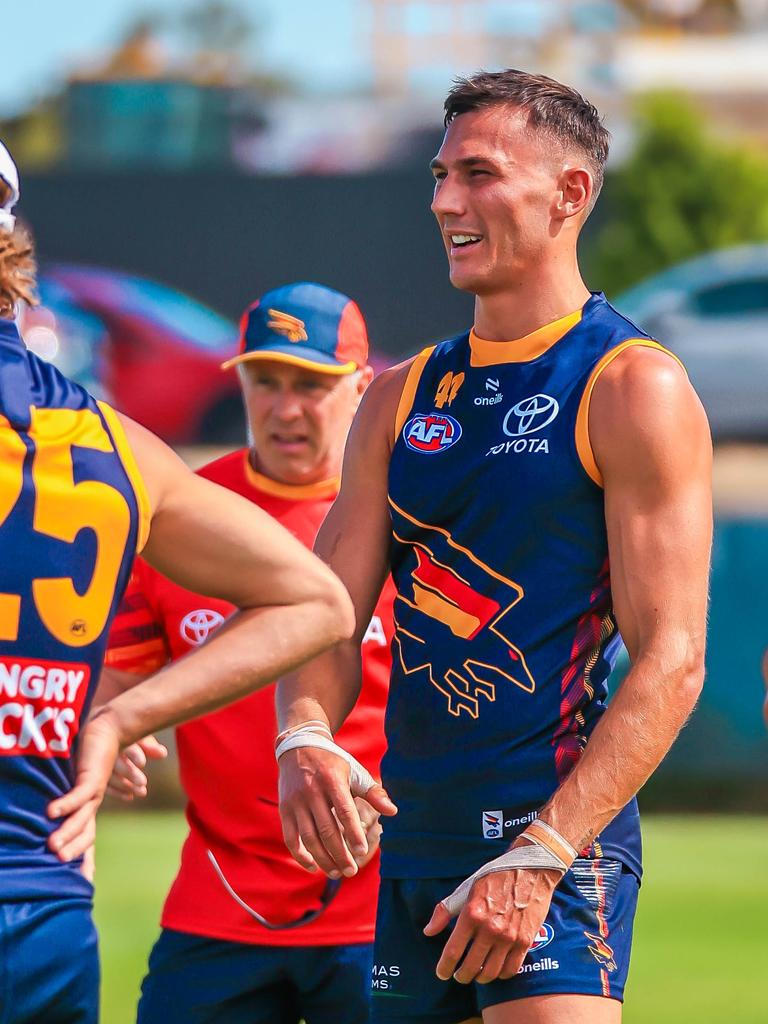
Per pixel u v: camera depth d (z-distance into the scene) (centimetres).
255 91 9712
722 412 6291
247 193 7356
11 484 806
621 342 1115
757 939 2525
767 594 4306
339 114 8906
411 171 7381
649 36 12688
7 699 799
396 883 1148
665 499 1074
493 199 1128
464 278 1142
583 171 1148
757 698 4300
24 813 803
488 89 1146
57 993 803
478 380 1148
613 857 1112
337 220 7375
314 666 1147
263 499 1473
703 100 11606
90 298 6475
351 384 1481
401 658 1144
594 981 1071
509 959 1048
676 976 2288
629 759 1045
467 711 1108
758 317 6369
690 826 3841
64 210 7319
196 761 1397
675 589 1064
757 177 7856
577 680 1097
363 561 1184
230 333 6588
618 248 7794
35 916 796
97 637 831
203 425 6469
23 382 831
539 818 1051
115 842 3450
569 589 1098
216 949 1387
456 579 1121
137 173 7331
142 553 881
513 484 1104
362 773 1114
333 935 1377
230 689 862
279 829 1373
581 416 1098
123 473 841
